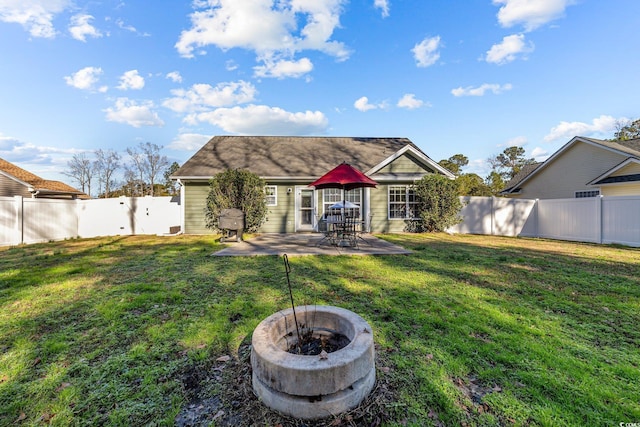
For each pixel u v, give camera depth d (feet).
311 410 5.58
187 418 5.76
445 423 5.56
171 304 12.09
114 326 10.02
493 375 7.07
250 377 7.05
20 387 6.72
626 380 6.88
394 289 14.06
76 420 5.70
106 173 124.57
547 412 5.82
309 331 8.30
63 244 31.71
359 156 47.80
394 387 6.63
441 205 39.73
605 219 31.45
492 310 11.27
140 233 43.14
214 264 19.85
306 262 20.47
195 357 8.01
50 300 12.59
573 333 9.35
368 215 42.06
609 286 14.53
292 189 43.16
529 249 26.76
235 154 47.01
